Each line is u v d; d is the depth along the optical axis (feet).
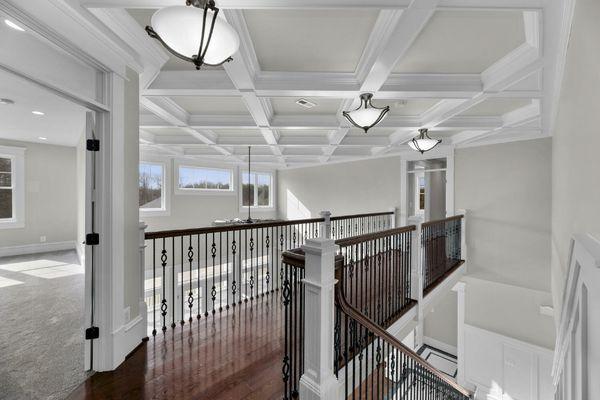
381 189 22.68
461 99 10.59
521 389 16.42
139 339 8.10
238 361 7.38
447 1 5.61
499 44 7.80
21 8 4.89
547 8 5.74
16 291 11.86
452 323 20.62
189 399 6.00
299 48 8.17
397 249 11.01
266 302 11.57
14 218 18.79
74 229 21.35
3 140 18.08
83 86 6.48
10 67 4.99
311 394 4.91
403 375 7.99
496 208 17.25
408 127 14.05
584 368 4.25
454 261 17.72
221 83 9.70
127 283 7.66
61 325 8.92
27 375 6.61
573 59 6.29
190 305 9.49
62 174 20.74
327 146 18.98
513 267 16.67
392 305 10.46
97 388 6.27
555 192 13.19
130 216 7.82
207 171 25.68
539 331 15.93
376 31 7.13
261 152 22.59
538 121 13.26
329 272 4.98
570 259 5.66
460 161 18.61
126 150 7.66
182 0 5.65
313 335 4.99
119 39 7.04
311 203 27.71
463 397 10.69
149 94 10.07
